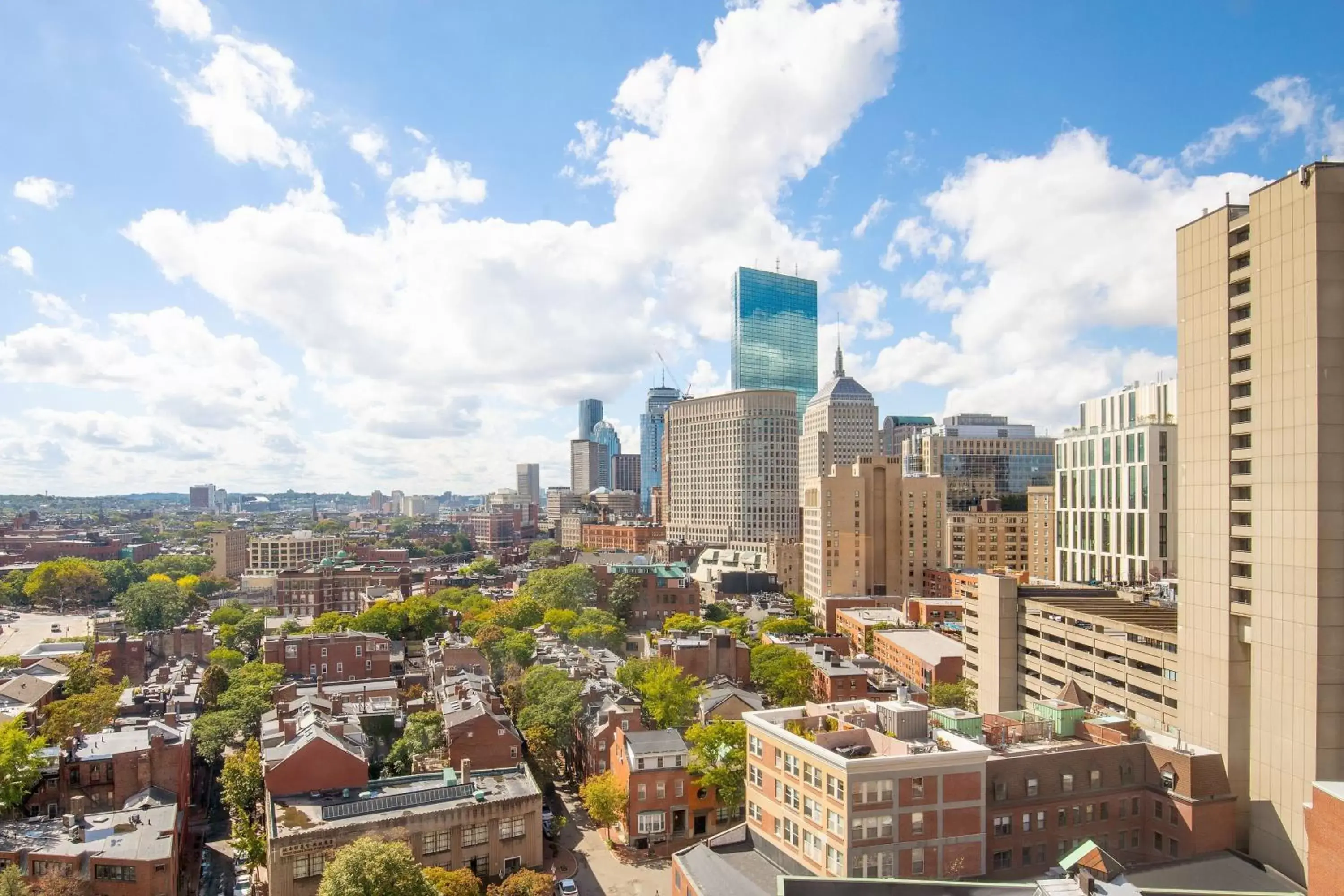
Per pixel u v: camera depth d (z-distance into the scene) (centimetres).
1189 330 9812
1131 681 11281
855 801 6900
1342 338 8194
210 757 12225
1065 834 7875
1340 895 4653
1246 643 9038
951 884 5084
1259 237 8844
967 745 7575
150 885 8256
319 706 12344
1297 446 8344
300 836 8394
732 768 10462
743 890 7275
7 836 8800
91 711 13000
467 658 16825
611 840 10706
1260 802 8662
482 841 9225
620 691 13812
